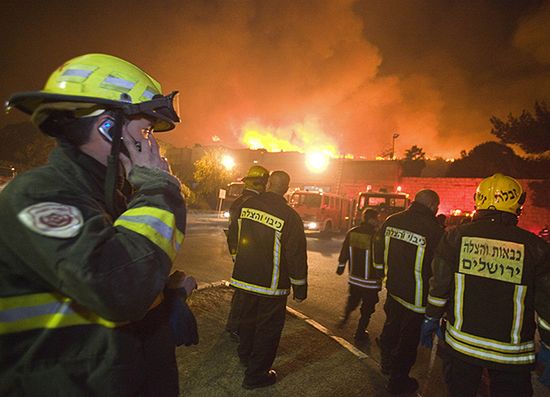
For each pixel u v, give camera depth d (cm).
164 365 106
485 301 208
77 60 97
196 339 128
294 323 438
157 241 84
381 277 345
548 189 2158
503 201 216
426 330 239
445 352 229
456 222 1630
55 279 75
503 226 214
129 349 90
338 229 1867
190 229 1496
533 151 1934
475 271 214
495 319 204
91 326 85
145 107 95
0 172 1222
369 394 295
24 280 79
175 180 96
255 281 285
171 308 122
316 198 1689
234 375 300
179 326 122
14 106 92
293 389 291
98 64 95
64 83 91
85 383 83
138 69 105
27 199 76
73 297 76
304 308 532
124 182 110
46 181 81
